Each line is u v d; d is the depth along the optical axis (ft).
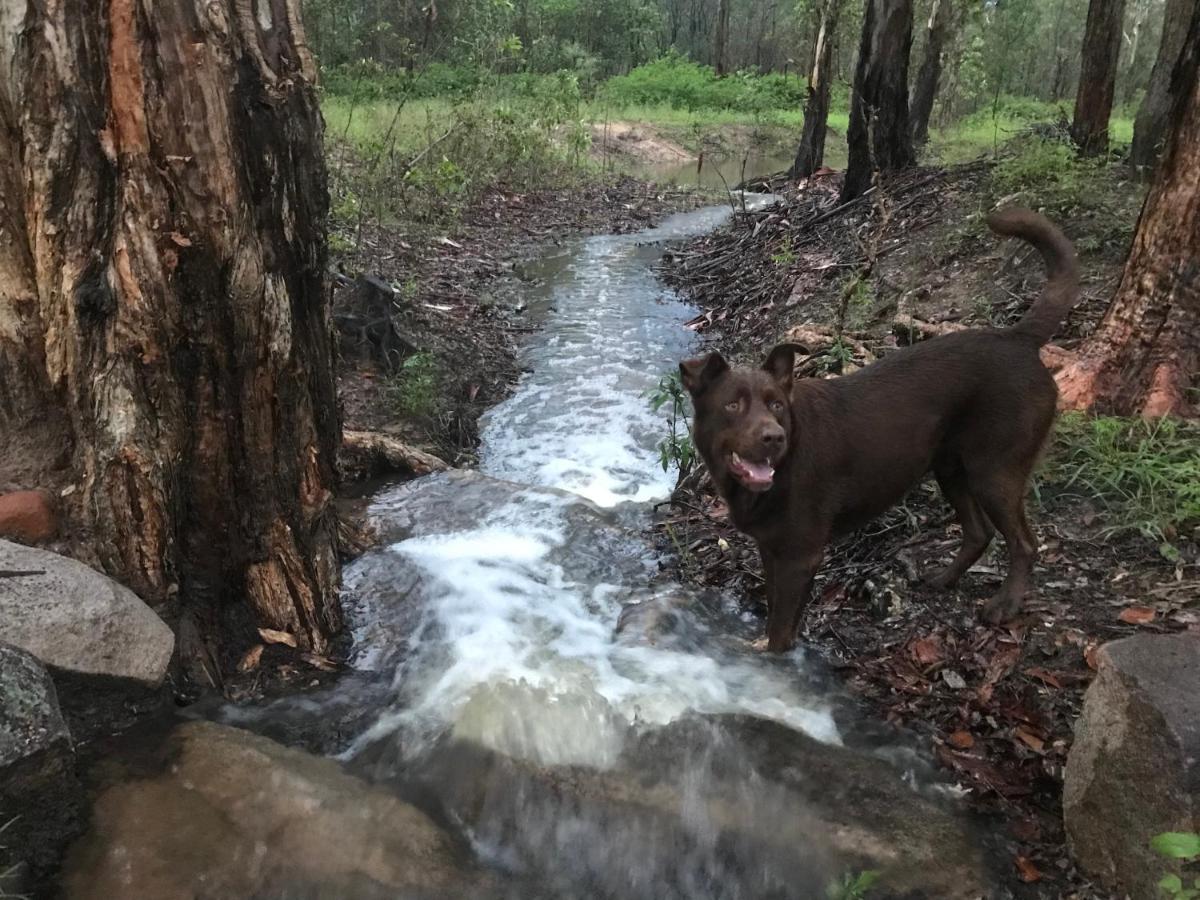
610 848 4.31
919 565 6.31
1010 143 17.44
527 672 5.54
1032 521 6.40
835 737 5.05
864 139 17.13
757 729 5.03
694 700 5.34
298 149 5.43
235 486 5.38
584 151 28.58
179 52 4.66
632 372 11.71
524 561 6.88
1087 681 4.97
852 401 5.44
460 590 6.41
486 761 4.82
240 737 4.58
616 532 7.37
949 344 5.63
